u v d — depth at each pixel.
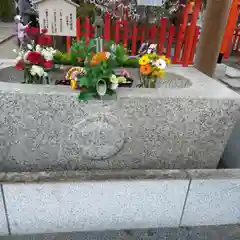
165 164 1.53
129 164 1.49
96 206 1.20
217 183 1.22
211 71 2.38
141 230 1.27
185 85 1.67
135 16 3.22
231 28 4.16
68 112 1.27
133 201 1.21
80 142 1.36
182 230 1.29
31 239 1.19
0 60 1.77
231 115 1.40
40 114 1.26
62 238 1.20
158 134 1.41
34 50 1.52
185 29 3.35
